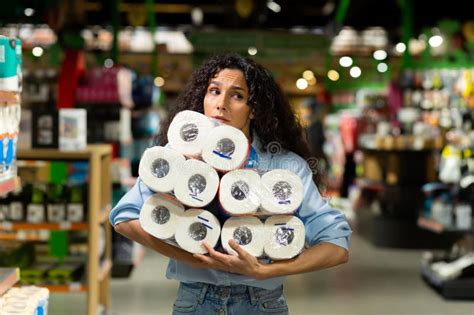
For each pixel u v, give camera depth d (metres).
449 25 10.21
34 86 8.12
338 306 6.37
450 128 9.38
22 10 9.82
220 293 2.50
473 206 7.52
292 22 19.38
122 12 17.34
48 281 5.17
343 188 15.02
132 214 2.45
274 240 2.32
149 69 14.29
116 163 7.49
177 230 2.31
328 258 2.40
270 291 2.54
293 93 19.36
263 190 2.31
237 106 2.55
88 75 7.85
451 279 6.68
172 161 2.29
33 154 5.06
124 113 7.97
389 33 18.03
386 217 9.67
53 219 5.26
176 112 2.72
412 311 6.23
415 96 10.05
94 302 5.13
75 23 9.10
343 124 14.35
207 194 2.29
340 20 12.85
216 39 12.15
